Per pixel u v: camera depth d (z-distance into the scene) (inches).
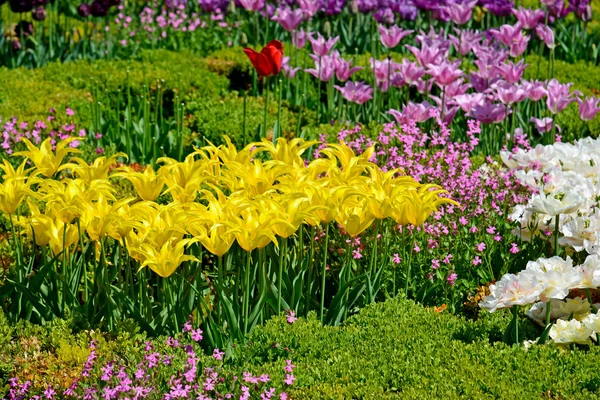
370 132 335.3
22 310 209.8
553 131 339.6
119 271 208.7
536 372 177.3
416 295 224.7
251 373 178.1
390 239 237.0
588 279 196.1
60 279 204.5
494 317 204.8
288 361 175.9
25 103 371.9
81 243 198.8
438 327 199.3
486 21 563.8
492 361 182.4
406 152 278.2
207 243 190.9
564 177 236.8
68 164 217.0
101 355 181.9
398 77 365.4
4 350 185.5
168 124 359.3
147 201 205.0
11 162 298.4
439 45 380.8
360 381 177.0
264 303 205.0
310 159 314.8
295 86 416.8
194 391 169.2
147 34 552.1
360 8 528.1
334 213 199.5
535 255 235.9
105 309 202.8
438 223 236.2
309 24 511.8
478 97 334.0
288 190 205.8
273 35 542.9
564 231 209.9
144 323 198.1
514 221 242.2
